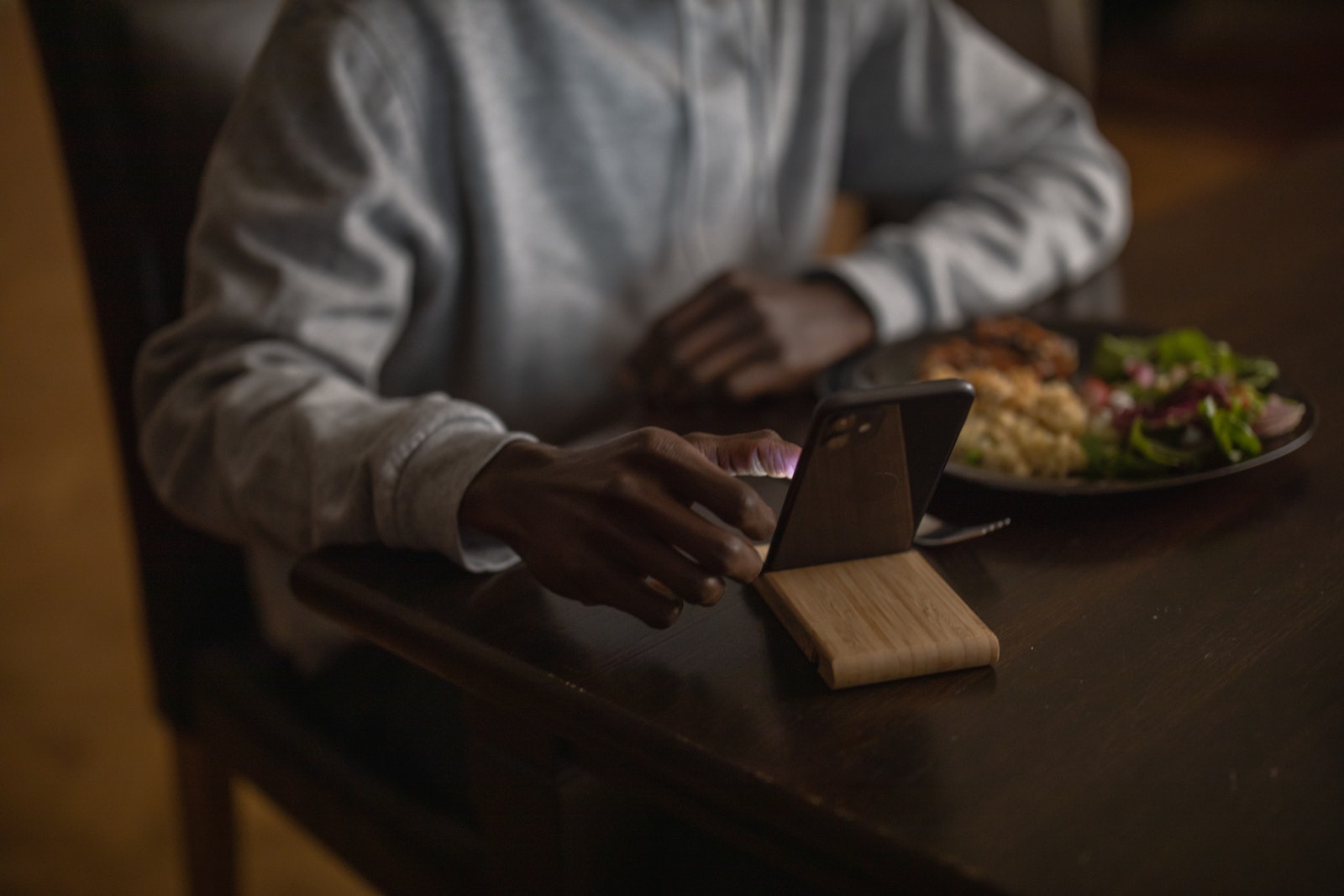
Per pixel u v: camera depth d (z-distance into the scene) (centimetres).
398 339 134
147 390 117
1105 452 106
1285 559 97
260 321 114
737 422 120
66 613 274
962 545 100
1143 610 93
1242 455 105
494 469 96
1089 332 129
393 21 121
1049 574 97
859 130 178
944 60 169
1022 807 80
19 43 542
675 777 84
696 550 87
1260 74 586
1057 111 172
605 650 91
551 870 96
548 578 92
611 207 142
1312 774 81
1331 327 131
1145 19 658
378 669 130
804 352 125
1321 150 202
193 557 133
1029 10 206
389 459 99
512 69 130
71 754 233
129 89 121
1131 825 79
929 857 78
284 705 130
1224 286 146
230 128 119
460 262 133
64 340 383
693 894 102
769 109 158
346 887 202
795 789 81
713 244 157
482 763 98
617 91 137
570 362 145
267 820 220
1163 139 532
